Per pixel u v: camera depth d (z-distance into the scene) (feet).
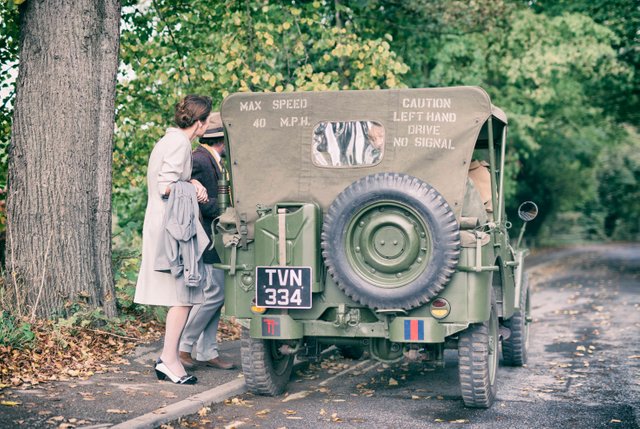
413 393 21.98
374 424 18.20
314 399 20.97
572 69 72.95
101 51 25.57
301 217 19.11
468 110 19.29
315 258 19.10
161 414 17.34
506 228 23.44
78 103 24.97
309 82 36.47
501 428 17.99
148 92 38.50
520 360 26.37
